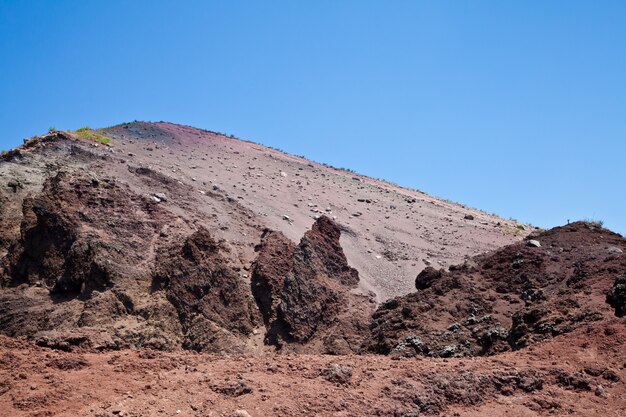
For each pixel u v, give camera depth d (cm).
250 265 2455
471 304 1873
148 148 3666
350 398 937
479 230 3559
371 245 3064
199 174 3391
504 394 998
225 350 1952
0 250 2239
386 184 4722
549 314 1458
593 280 1616
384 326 1956
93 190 2506
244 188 3369
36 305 2023
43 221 2225
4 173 2564
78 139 3212
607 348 1123
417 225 3488
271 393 931
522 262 2022
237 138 5175
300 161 4700
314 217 3219
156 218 2506
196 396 913
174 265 2172
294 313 2191
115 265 2119
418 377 1019
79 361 1041
